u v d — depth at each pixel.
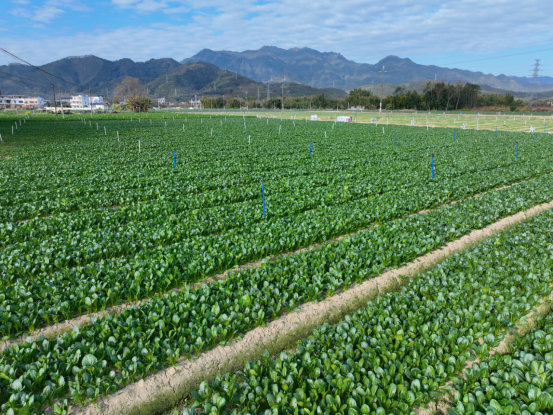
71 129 49.50
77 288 7.76
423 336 6.32
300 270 8.52
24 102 198.00
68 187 16.53
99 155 26.02
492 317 6.78
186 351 6.15
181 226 11.54
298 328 7.21
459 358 5.83
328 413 4.78
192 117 89.12
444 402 5.39
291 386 5.34
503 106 118.62
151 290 8.09
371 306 7.31
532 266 8.73
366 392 5.14
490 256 9.33
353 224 12.09
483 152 27.23
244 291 7.66
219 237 10.55
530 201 14.25
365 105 146.25
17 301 7.38
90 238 10.42
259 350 6.66
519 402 5.04
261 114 108.12
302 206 13.86
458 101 127.00
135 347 6.09
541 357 5.88
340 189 16.17
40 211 13.41
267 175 19.19
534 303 7.57
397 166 21.59
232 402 5.26
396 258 9.54
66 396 5.44
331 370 5.61
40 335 6.26
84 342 6.13
